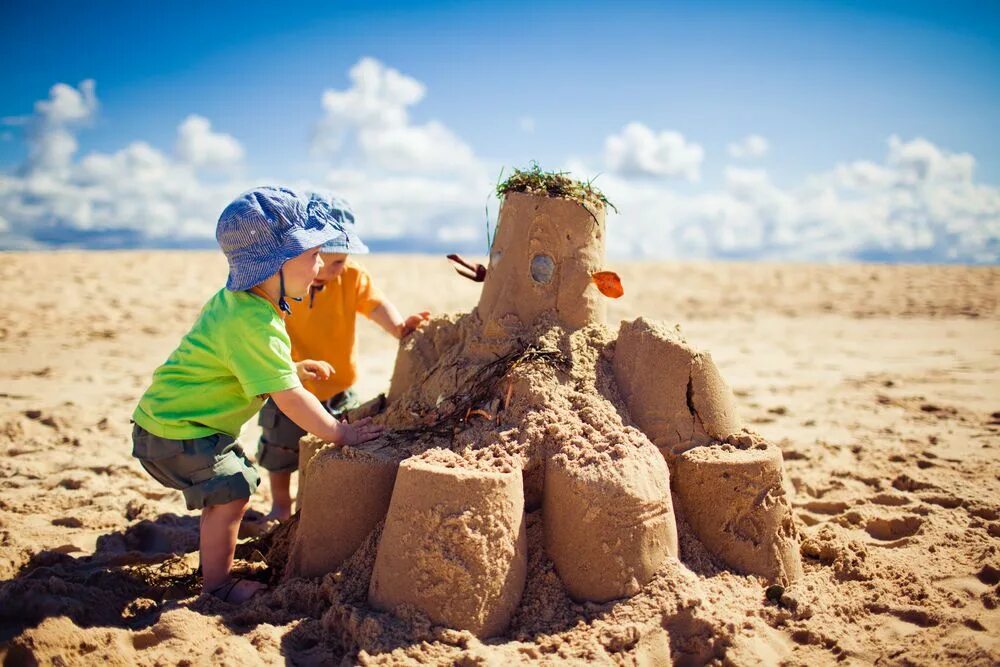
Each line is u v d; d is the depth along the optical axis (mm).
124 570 3074
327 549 2807
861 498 3959
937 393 6648
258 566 3115
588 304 3176
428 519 2494
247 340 2805
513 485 2555
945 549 3225
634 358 3023
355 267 3900
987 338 10031
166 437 2854
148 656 2400
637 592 2561
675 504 2885
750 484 2820
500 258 3205
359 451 2871
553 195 3160
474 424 2928
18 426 5469
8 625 2514
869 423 5719
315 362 3236
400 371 3492
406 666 2277
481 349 3129
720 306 14047
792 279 17438
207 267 17000
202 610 2688
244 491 2926
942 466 4488
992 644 2414
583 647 2385
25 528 3678
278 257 2809
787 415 6098
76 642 2393
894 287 15945
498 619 2504
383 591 2533
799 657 2445
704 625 2465
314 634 2531
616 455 2680
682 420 2955
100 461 4797
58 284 13711
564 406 2883
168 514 3924
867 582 2918
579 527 2588
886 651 2447
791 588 2771
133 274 15383
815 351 9445
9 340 9484
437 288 15266
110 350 9156
